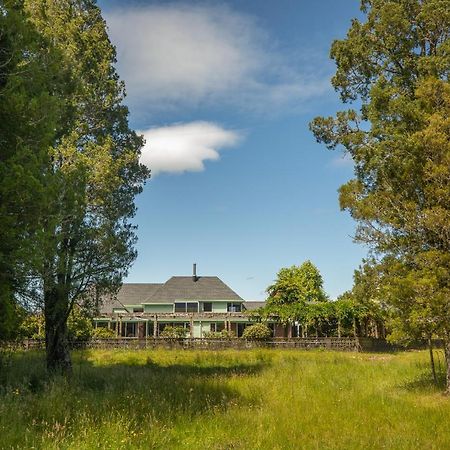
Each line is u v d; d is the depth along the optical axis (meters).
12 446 6.94
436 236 14.40
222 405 10.88
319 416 10.39
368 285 15.16
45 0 19.19
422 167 14.34
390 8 16.83
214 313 46.19
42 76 12.12
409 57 17.23
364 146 16.62
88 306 18.62
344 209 15.82
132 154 19.61
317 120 18.39
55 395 10.17
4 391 11.27
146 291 59.69
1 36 11.27
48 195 10.76
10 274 10.95
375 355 32.94
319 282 59.81
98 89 19.11
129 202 19.34
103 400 10.47
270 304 46.47
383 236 14.99
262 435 8.40
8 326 10.98
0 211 9.97
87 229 16.61
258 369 20.84
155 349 35.28
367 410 11.27
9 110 10.62
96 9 20.16
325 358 28.03
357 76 18.72
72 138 17.25
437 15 16.16
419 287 13.20
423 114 14.79
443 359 24.06
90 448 7.21
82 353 30.06
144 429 8.34
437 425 9.80
